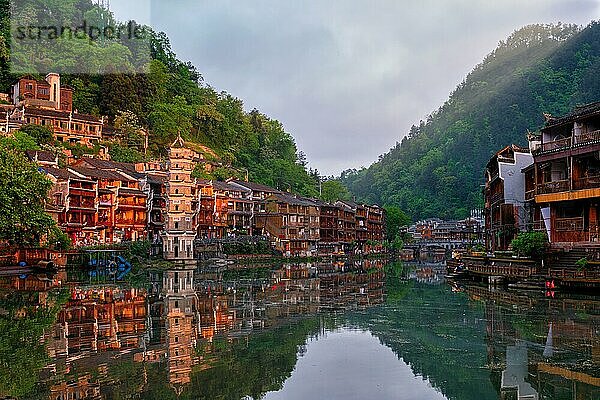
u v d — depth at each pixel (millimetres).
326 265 125750
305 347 35312
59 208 100688
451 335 38594
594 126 65812
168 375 28281
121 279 78125
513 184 83250
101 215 110500
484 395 25922
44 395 24750
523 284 60312
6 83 148500
